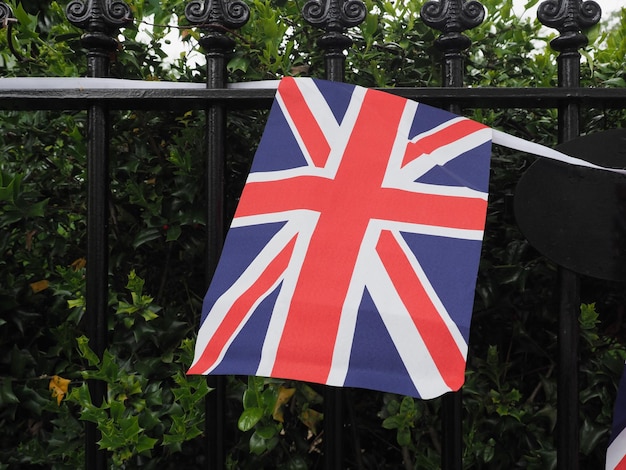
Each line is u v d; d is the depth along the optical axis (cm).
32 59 159
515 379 150
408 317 109
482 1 164
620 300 150
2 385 143
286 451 144
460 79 131
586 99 126
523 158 153
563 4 129
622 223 123
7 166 158
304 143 120
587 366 145
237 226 118
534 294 150
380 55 158
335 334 110
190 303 151
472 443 140
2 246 151
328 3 129
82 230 162
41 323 155
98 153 131
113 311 148
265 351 110
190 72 157
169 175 151
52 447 145
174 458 146
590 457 147
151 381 142
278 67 149
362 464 151
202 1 131
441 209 114
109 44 134
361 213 116
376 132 120
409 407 138
